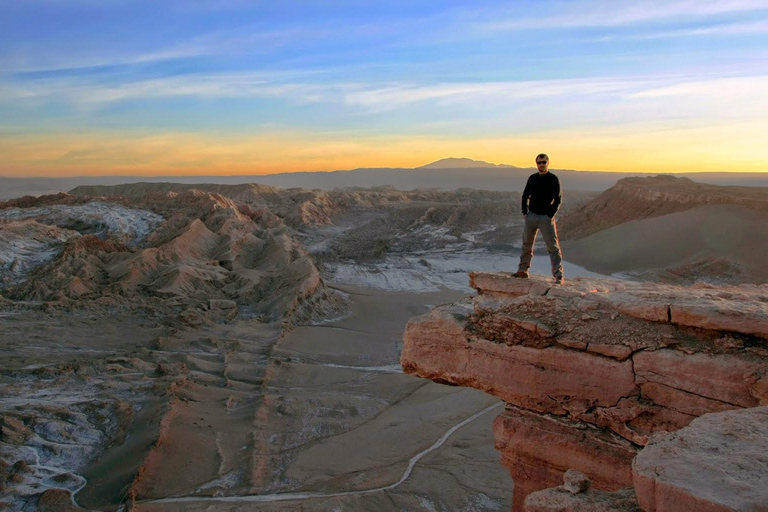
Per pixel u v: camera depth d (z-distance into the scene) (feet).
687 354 20.71
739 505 11.32
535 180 26.35
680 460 13.24
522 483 24.72
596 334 22.75
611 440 22.13
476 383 25.29
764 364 19.31
